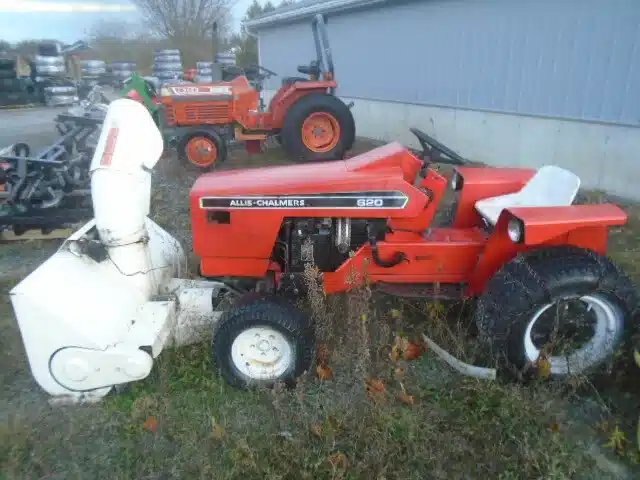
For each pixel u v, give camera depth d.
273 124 7.80
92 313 2.59
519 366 2.68
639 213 5.29
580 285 2.53
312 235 2.91
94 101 8.34
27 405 2.70
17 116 13.37
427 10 8.18
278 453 2.30
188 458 2.34
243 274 2.98
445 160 3.49
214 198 2.82
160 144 3.04
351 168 2.96
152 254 3.16
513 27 6.82
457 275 3.05
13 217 4.62
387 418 2.44
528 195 3.43
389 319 3.25
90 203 4.91
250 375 2.72
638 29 5.45
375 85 9.88
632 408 2.56
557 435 2.34
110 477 2.28
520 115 7.00
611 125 5.92
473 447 2.35
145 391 2.74
